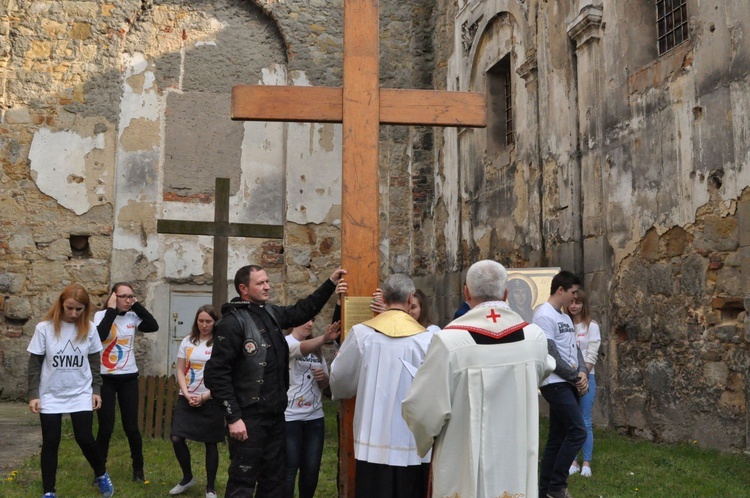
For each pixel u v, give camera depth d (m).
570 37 9.23
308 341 4.61
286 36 13.67
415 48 14.27
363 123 4.39
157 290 12.78
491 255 11.42
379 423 3.49
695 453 6.58
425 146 14.11
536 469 3.02
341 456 3.99
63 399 4.99
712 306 6.85
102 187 12.73
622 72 8.31
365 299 4.12
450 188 13.12
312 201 13.52
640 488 5.43
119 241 12.77
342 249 4.24
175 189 13.12
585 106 8.93
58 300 5.05
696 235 7.08
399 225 14.04
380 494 3.43
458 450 3.02
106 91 12.93
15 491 5.48
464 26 12.80
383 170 14.16
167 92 13.31
